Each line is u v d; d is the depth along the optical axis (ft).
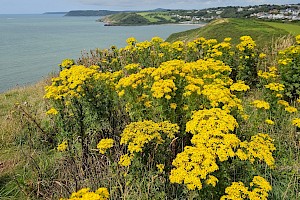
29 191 14.08
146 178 12.21
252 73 24.76
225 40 26.27
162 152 12.77
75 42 190.08
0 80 76.33
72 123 15.61
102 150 12.62
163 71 14.80
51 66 97.55
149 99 15.23
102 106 15.51
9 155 18.19
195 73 17.99
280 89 17.33
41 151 17.63
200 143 11.07
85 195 8.43
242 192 9.82
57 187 14.10
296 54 21.44
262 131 16.79
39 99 29.32
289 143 16.03
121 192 12.32
